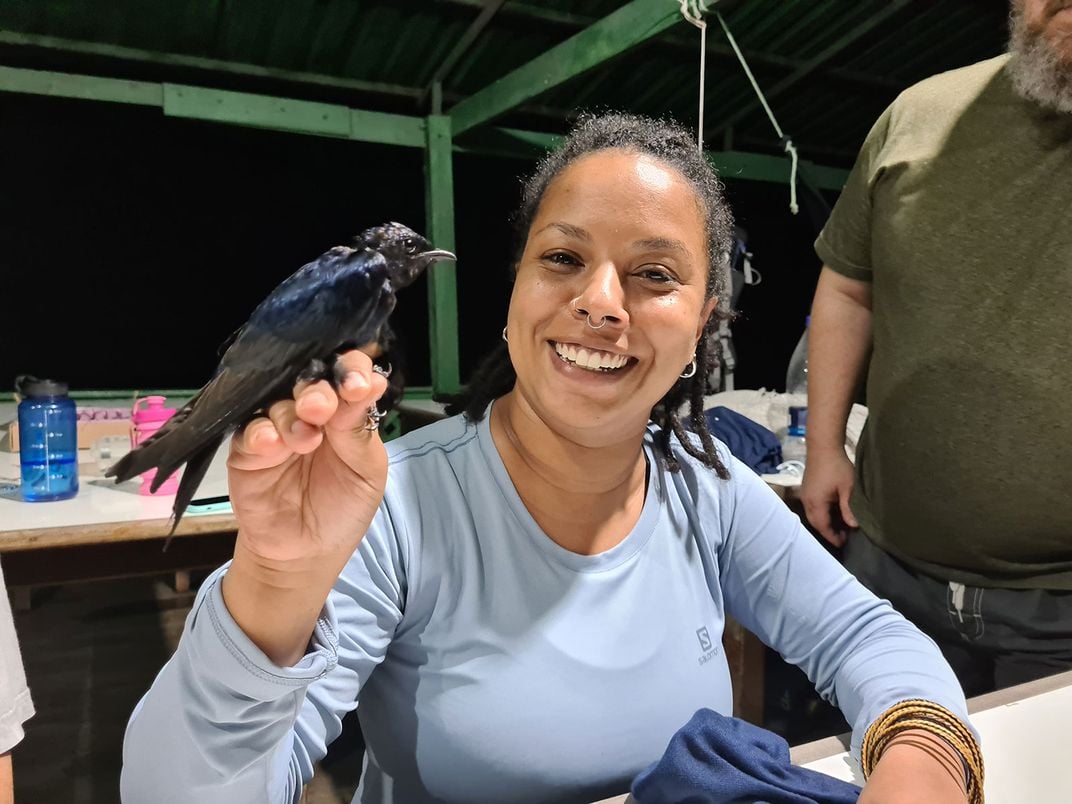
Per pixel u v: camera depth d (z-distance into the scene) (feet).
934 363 4.51
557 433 2.84
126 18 10.09
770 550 3.51
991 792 2.76
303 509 1.91
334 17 10.52
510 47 11.55
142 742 2.12
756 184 15.62
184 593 11.44
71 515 5.30
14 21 9.91
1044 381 4.14
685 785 2.52
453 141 12.30
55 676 8.91
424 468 2.95
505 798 2.69
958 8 11.64
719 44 11.82
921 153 4.67
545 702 2.68
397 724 2.80
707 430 3.58
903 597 5.01
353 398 1.77
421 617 2.80
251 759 2.10
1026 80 4.12
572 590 2.84
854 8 11.29
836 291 5.47
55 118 12.39
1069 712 3.22
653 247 2.68
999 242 4.29
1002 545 4.44
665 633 2.96
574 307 2.64
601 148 2.97
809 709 6.98
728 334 9.84
